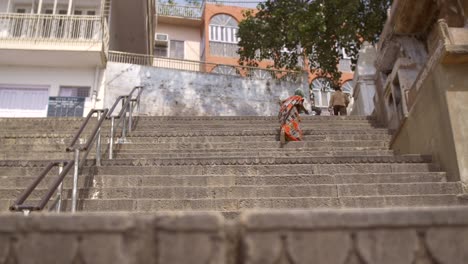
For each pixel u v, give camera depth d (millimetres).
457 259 1622
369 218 1666
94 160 6336
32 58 14164
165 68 15359
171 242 1617
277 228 1641
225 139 8102
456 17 6668
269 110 15883
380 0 15539
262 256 1604
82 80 14586
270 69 16953
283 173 5801
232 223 1668
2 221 1674
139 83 14930
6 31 13812
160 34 26641
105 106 14344
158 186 5305
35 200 5207
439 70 5781
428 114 6207
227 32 26891
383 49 9047
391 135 8281
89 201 4828
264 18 17016
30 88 14445
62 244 1641
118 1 17359
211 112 15312
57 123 9797
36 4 14992
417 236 1652
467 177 5188
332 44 15906
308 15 14766
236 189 5074
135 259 1609
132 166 5797
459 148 5348
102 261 1609
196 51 27141
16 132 9195
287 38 15922
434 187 5113
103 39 14250
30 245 1646
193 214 1655
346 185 5098
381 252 1631
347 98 14070
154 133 8188
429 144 6211
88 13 15344
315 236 1640
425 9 7480
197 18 27234
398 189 5102
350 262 1615
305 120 10023
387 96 9055
